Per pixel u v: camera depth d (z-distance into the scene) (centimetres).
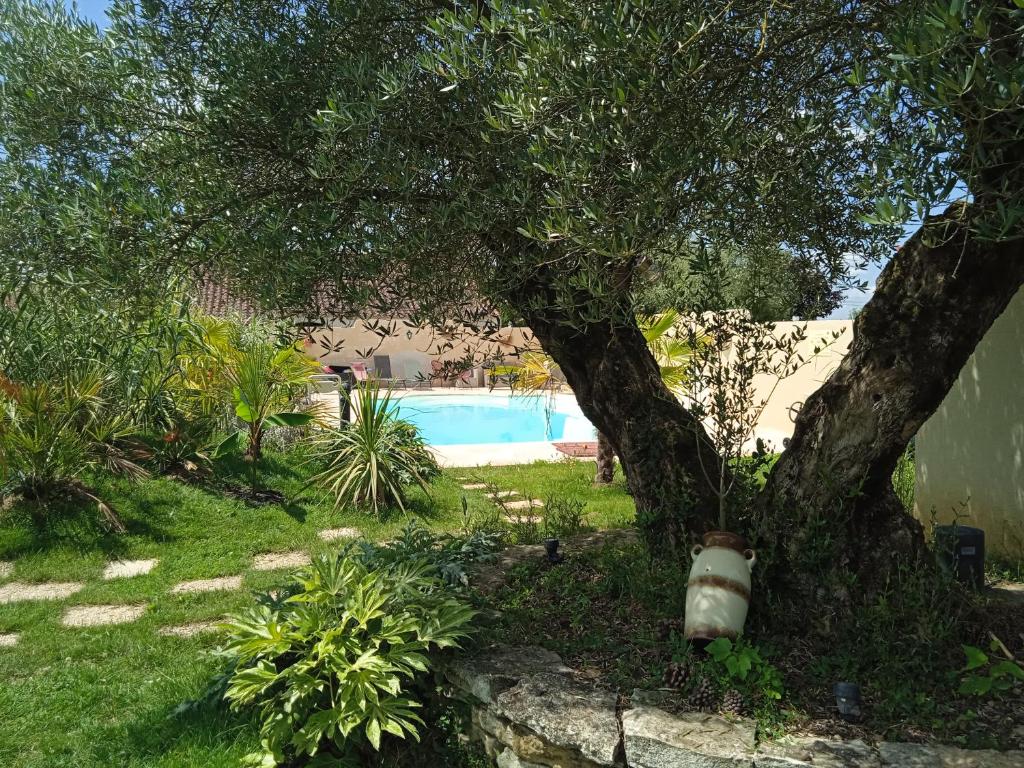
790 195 370
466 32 303
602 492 977
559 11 285
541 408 2012
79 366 838
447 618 387
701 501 425
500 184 350
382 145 354
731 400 437
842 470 365
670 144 303
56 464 754
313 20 392
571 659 377
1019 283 338
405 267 380
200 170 385
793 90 379
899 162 254
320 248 343
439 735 383
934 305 339
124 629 553
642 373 442
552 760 321
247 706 420
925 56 210
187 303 818
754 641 370
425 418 1939
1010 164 262
